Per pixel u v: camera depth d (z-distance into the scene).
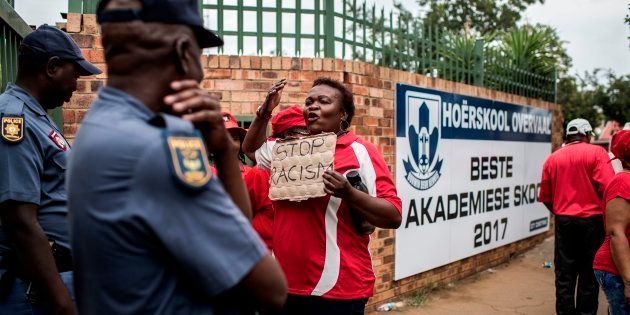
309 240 2.65
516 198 8.19
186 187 1.12
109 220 1.13
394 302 5.67
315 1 5.05
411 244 5.87
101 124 1.19
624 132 3.16
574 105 23.25
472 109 7.02
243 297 1.27
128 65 1.24
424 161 6.07
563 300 5.24
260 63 4.90
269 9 4.94
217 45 1.40
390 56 5.71
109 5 1.27
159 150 1.13
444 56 6.62
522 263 7.84
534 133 8.77
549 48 10.21
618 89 23.42
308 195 2.62
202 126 1.33
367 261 2.77
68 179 1.23
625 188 3.07
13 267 2.18
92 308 1.20
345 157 2.76
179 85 1.23
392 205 2.66
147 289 1.16
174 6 1.25
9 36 3.13
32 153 2.17
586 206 5.16
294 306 2.70
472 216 7.03
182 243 1.13
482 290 6.37
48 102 2.37
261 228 3.30
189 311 1.21
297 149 2.76
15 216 2.09
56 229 2.26
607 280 3.28
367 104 5.32
